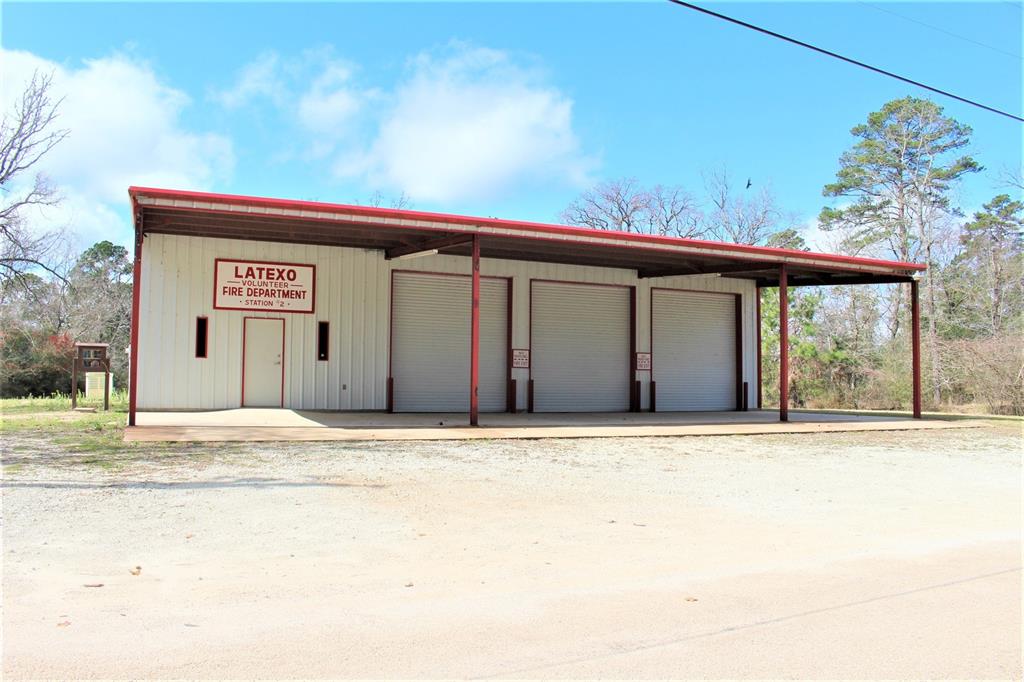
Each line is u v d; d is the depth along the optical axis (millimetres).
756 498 9344
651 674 3900
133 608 4746
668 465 11945
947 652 4262
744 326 25750
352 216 14328
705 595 5293
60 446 11500
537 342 22109
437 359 20578
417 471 10422
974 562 6340
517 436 14445
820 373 36500
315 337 19016
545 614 4832
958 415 25438
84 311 40438
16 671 3752
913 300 22203
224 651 4098
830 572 5949
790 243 47188
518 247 19250
